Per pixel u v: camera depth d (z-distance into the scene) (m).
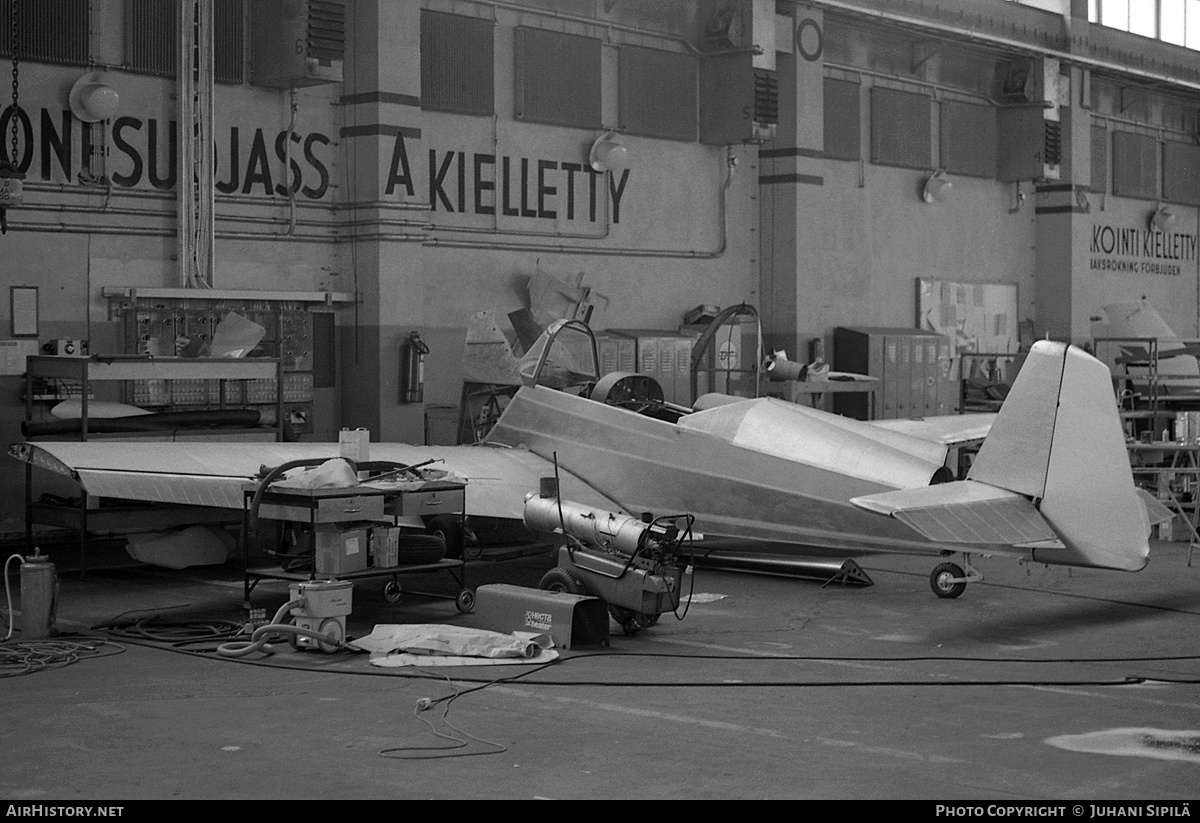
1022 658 7.43
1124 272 24.86
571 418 10.80
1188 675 6.99
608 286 16.38
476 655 7.28
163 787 4.86
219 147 12.88
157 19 12.38
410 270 13.79
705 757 5.30
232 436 11.77
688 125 17.14
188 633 7.97
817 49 17.95
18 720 5.86
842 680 6.82
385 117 13.48
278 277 13.38
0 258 11.50
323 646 7.33
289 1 12.63
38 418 11.66
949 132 20.95
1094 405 8.06
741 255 17.97
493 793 4.80
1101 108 24.42
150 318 12.26
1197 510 13.58
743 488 9.70
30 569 7.77
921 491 8.29
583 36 15.91
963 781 4.99
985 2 20.58
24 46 11.56
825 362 17.69
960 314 21.41
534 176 15.56
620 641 7.90
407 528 10.48
